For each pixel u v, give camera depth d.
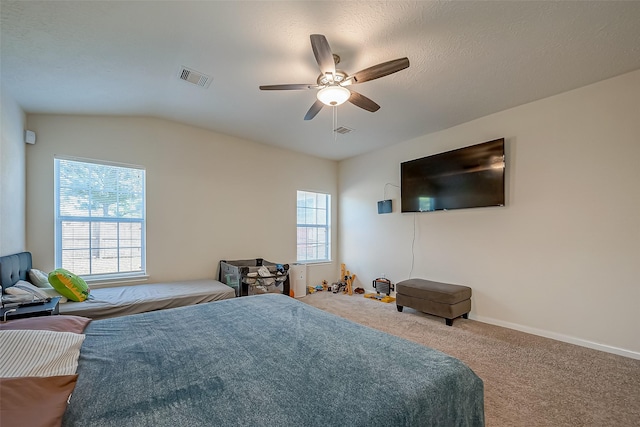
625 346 2.57
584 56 2.31
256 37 2.08
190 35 2.04
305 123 3.84
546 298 3.04
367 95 2.99
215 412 0.93
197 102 3.22
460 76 2.62
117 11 1.76
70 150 3.23
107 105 3.15
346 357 1.32
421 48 2.21
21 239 2.84
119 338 1.55
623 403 1.88
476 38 2.09
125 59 2.31
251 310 2.05
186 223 3.97
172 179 3.87
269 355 1.34
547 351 2.66
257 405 0.96
